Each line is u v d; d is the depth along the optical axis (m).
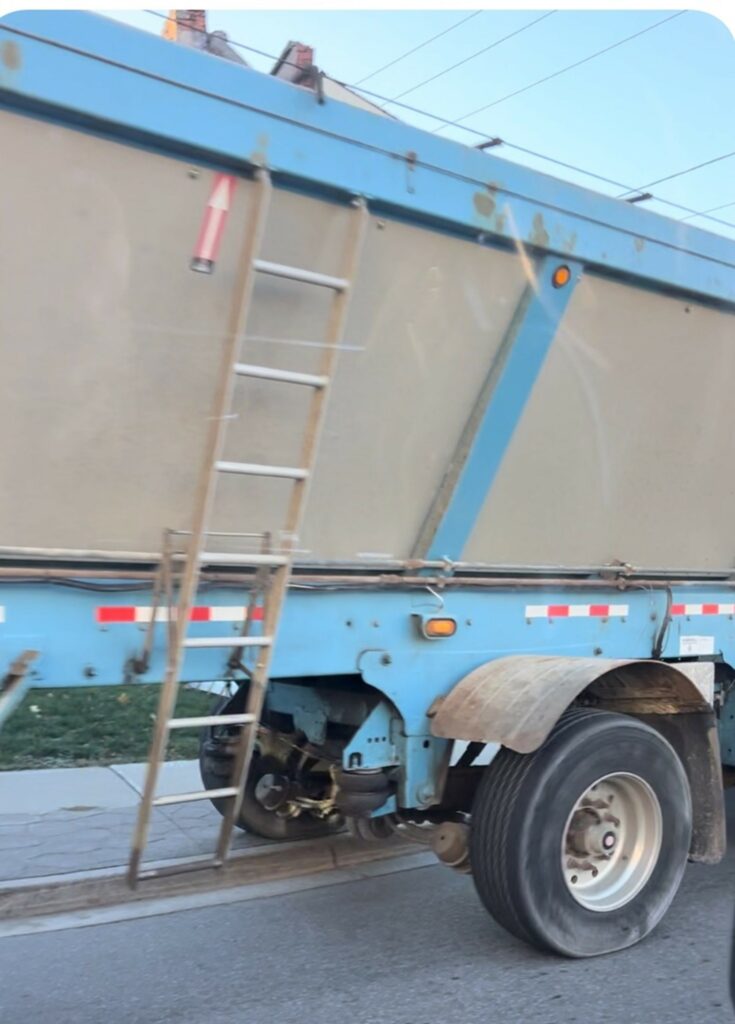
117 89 2.95
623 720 4.10
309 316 3.46
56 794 6.38
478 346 3.95
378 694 4.09
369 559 3.92
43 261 2.95
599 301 4.25
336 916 4.53
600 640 4.66
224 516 3.49
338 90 3.58
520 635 4.37
